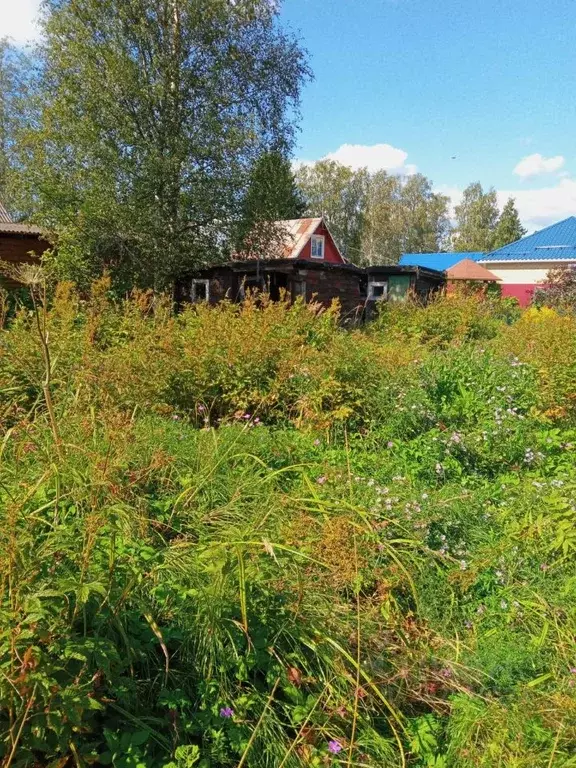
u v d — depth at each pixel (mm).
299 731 2025
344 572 2623
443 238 66938
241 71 15305
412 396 5266
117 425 3320
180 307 15352
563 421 5883
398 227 56188
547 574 3123
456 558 3264
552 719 2121
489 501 3945
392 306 13336
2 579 1682
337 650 2240
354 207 55312
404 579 2838
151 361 5133
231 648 2156
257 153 15570
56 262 13273
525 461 4727
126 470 3102
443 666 2512
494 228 65750
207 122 14297
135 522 2658
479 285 26172
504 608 2898
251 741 1879
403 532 3234
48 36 14406
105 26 13945
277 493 3293
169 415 4832
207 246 15727
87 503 2547
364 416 5242
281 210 16422
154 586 2277
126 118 14000
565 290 20578
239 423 4809
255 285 17766
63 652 1737
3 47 30078
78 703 1606
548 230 33219
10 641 1545
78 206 13711
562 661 2529
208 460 3646
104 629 1983
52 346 5086
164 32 14617
